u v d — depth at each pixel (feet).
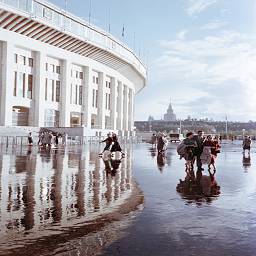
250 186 32.58
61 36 176.65
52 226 17.48
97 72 216.74
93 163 55.11
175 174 42.32
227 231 16.93
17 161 56.13
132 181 34.65
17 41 159.84
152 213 20.61
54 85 184.24
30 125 170.50
